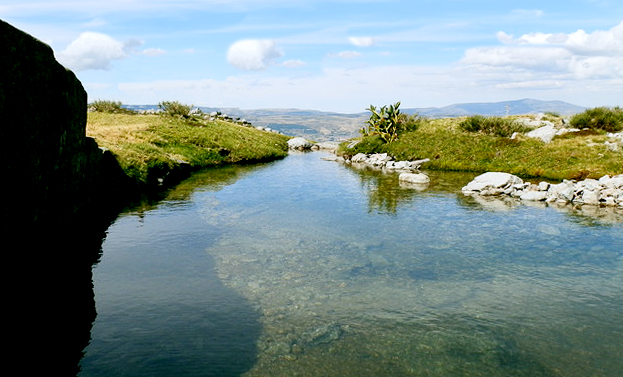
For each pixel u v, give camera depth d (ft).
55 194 50.52
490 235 64.13
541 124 207.41
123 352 31.58
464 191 101.81
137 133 153.28
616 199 86.53
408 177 119.03
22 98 39.09
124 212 75.72
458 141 172.65
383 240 61.72
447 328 36.09
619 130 168.86
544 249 57.52
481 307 40.19
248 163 171.94
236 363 30.53
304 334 34.94
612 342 33.81
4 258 35.88
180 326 35.86
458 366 30.40
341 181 120.26
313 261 52.60
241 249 56.90
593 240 61.31
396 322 37.17
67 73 53.31
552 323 37.01
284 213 78.54
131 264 50.29
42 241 45.70
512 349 32.76
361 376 29.17
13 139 37.52
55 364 29.60
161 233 63.41
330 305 40.50
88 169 70.64
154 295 41.88
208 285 44.73
